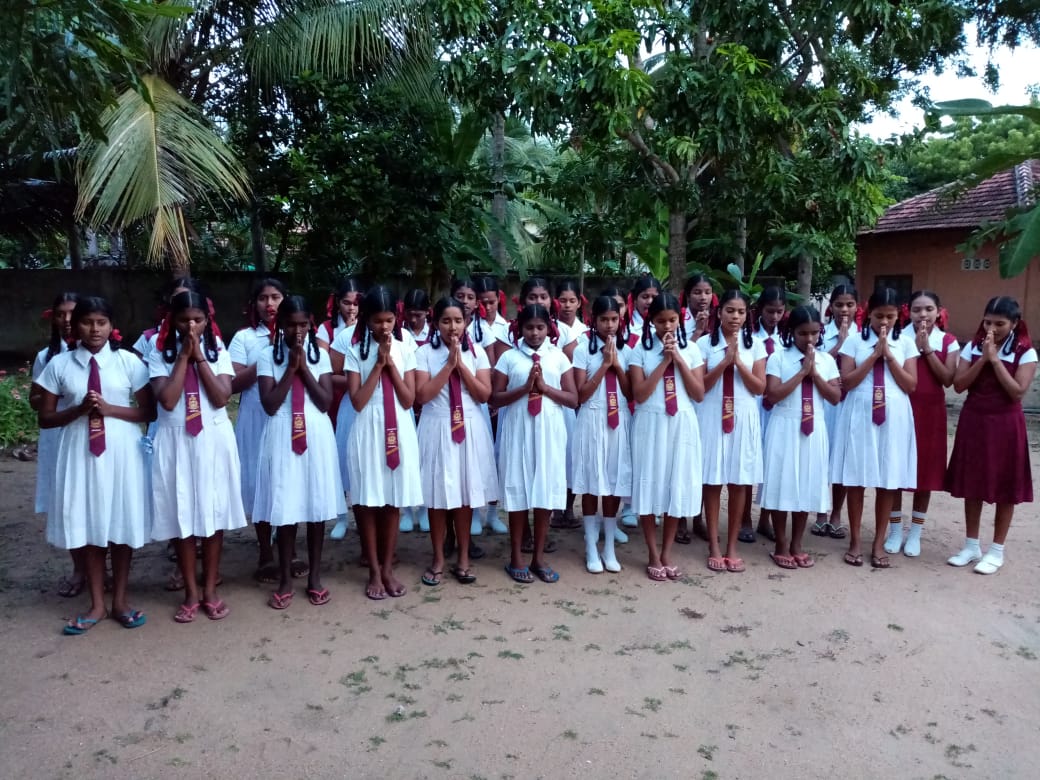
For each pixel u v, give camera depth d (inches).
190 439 140.6
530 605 157.5
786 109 291.3
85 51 131.3
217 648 136.7
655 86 302.8
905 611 155.5
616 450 170.1
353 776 102.1
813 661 134.8
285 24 329.7
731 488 177.9
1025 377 169.0
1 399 285.3
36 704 117.4
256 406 165.9
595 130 280.1
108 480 137.5
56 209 425.7
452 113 389.1
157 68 309.0
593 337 172.7
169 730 111.7
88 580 144.3
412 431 155.9
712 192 348.2
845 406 182.7
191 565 146.9
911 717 117.9
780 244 357.4
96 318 135.2
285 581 154.9
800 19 311.0
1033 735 113.6
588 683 126.7
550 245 381.1
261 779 101.3
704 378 172.6
